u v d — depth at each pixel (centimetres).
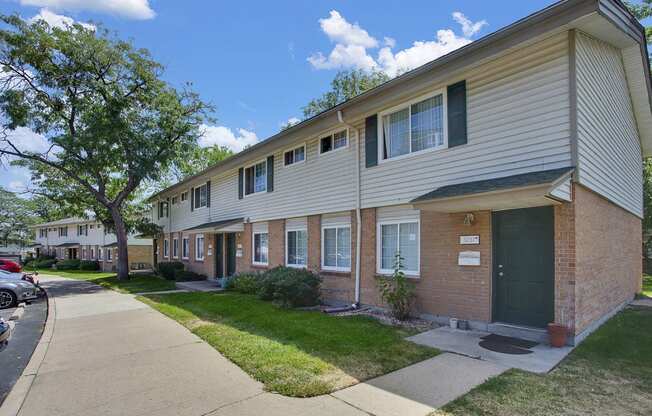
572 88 602
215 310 976
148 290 1553
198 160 3619
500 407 379
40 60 1739
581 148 611
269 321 805
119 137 1816
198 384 466
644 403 387
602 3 554
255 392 436
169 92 2002
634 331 668
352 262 1014
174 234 2444
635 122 1166
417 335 670
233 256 1680
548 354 546
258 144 1364
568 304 590
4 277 1533
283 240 1304
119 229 2123
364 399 404
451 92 773
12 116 1745
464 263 733
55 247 4703
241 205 1589
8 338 602
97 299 1323
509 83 683
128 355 601
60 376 508
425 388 430
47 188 2331
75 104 1802
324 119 1048
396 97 840
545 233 640
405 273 869
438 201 677
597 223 706
